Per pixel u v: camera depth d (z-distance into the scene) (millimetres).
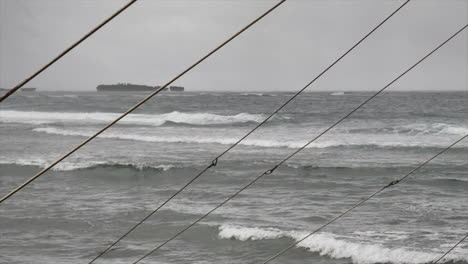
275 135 45969
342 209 21141
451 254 15500
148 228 18688
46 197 23594
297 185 25750
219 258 15953
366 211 20781
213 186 26016
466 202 22078
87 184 26500
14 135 47500
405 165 30875
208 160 33250
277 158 33875
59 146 40250
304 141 41281
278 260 15773
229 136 45719
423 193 23906
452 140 41781
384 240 17031
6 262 15477
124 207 21656
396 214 20234
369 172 28984
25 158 34031
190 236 17766
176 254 16281
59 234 18062
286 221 19406
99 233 18188
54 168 29625
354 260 15523
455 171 29391
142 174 28578
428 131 47062
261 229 17797
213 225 18344
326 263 15461
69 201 22812
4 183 26766
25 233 18125
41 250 16562
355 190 24641
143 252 16500
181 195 24109
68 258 15922
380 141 41344
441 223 18953
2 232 18203
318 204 22047
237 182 26812
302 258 15859
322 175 28297
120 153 36688
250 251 16391
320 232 17891
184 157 34625
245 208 21484
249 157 34312
